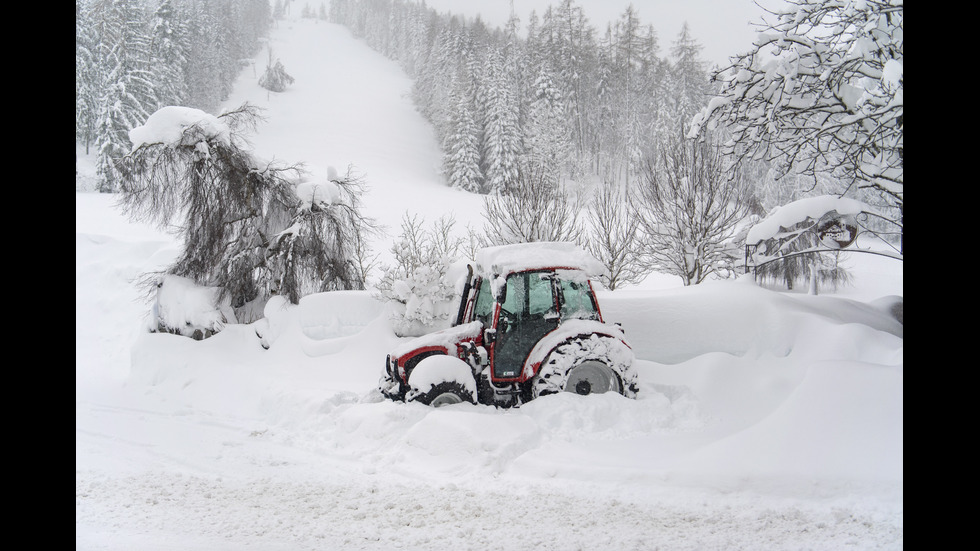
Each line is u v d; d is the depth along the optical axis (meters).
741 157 11.05
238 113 14.90
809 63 9.83
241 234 14.30
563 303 8.43
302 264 14.37
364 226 16.08
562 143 54.75
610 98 70.19
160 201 14.17
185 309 13.22
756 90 9.96
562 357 7.94
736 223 17.34
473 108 62.31
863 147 9.52
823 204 9.98
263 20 149.62
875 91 9.59
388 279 11.85
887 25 9.30
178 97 57.78
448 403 7.80
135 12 50.22
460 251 19.42
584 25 79.81
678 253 17.59
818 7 9.69
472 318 8.89
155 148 13.77
